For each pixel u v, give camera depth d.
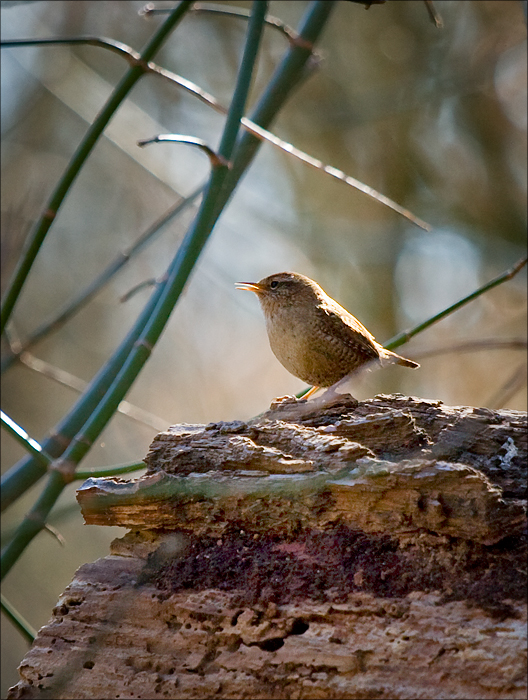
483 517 5.29
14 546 7.71
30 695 5.73
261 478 5.85
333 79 19.00
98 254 20.31
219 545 5.98
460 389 19.25
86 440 7.53
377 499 5.57
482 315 19.34
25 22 19.62
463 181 18.98
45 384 19.78
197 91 7.96
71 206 20.30
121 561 6.10
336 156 19.17
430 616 5.21
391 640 5.20
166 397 20.47
